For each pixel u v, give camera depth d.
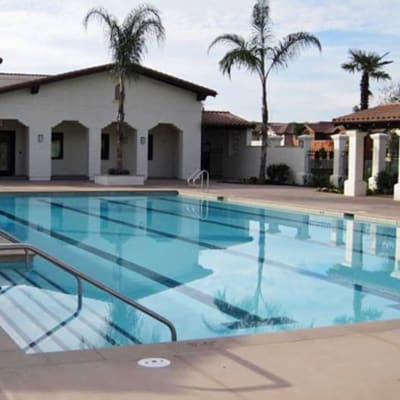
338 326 6.13
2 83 30.17
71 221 16.70
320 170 28.70
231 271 10.85
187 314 8.05
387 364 5.02
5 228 15.29
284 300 8.91
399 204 19.48
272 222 16.95
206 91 30.52
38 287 9.09
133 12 25.75
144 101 29.84
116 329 7.12
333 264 11.55
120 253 12.43
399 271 11.01
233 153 32.50
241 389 4.43
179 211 19.12
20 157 30.06
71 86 28.52
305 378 4.68
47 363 4.87
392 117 21.41
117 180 26.02
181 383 4.52
